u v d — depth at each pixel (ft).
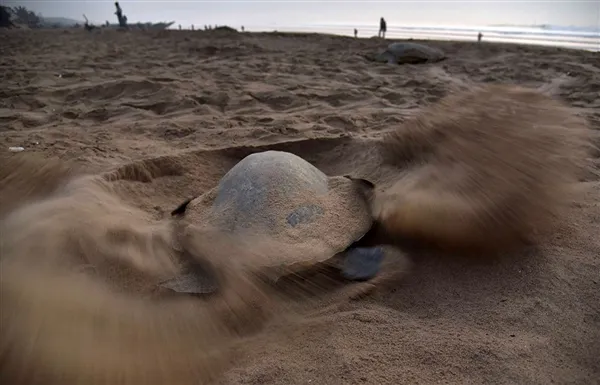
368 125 14.29
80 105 16.96
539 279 6.34
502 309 5.84
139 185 9.98
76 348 5.19
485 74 21.81
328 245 7.03
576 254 6.84
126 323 5.80
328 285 6.58
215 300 6.34
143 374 5.02
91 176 9.60
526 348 5.12
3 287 5.96
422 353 5.11
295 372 4.95
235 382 4.88
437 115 9.78
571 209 8.02
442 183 7.96
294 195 7.59
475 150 8.29
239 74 22.13
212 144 12.48
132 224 8.07
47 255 6.74
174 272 6.94
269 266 6.66
